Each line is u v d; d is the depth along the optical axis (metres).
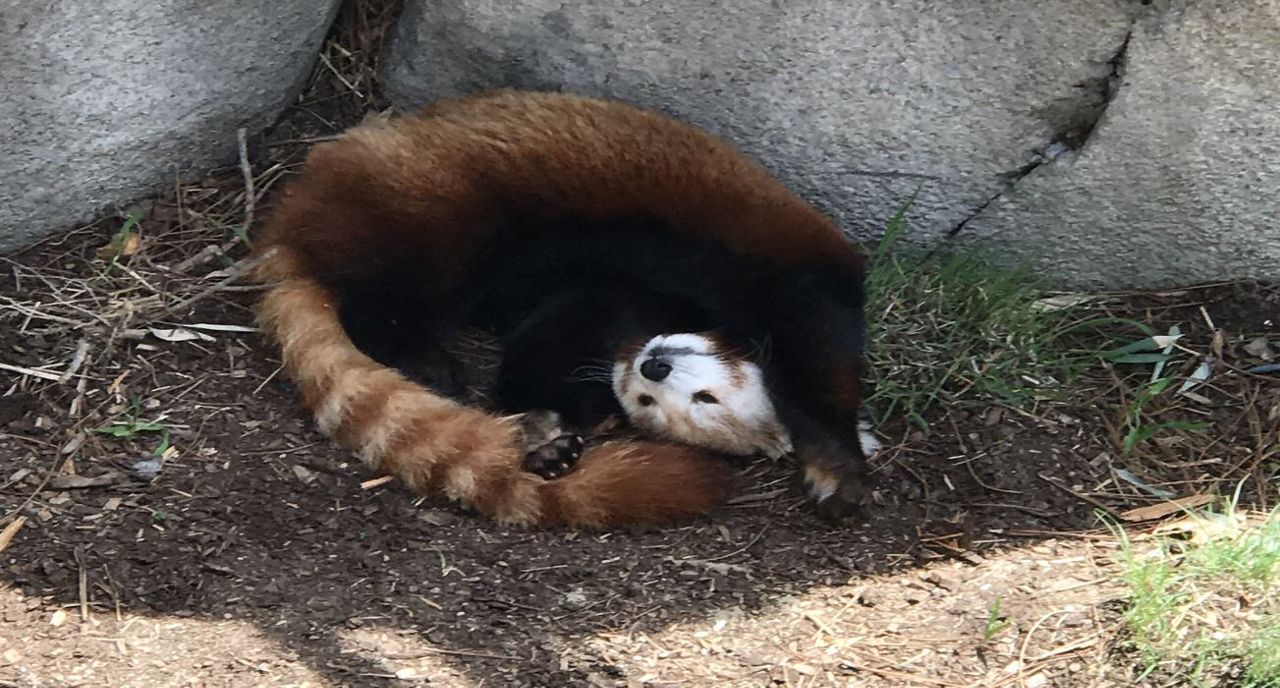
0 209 2.40
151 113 2.43
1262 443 2.34
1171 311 2.46
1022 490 2.30
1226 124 2.37
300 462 2.28
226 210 2.48
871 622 2.16
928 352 2.41
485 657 2.11
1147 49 2.34
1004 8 2.35
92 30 2.35
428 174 2.33
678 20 2.40
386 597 2.16
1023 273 2.47
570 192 2.36
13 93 2.34
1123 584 2.19
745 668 2.12
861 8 2.37
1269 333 2.44
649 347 2.34
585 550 2.23
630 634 2.14
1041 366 2.41
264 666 2.09
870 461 2.33
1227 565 2.18
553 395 2.38
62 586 2.15
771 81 2.42
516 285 2.42
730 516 2.28
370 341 2.36
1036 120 2.40
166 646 2.11
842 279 2.35
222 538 2.20
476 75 2.48
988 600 2.18
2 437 2.27
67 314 2.38
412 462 2.26
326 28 2.54
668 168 2.36
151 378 2.33
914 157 2.44
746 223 2.35
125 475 2.25
